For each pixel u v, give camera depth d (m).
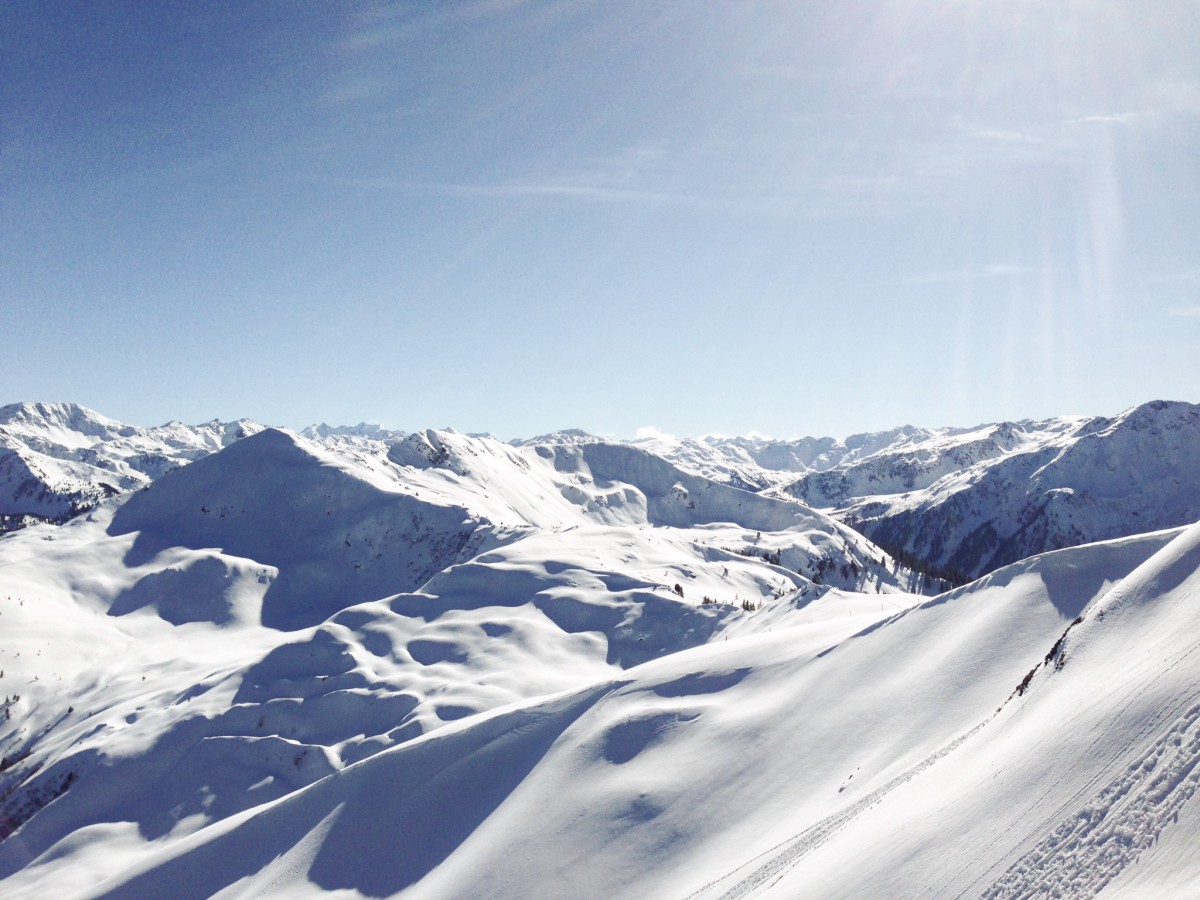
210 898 58.66
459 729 64.88
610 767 53.59
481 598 139.50
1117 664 28.47
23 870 83.62
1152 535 46.56
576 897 43.72
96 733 113.38
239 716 105.69
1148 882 17.44
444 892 48.16
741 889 33.50
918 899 22.50
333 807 61.50
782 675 56.91
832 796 40.03
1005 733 31.27
